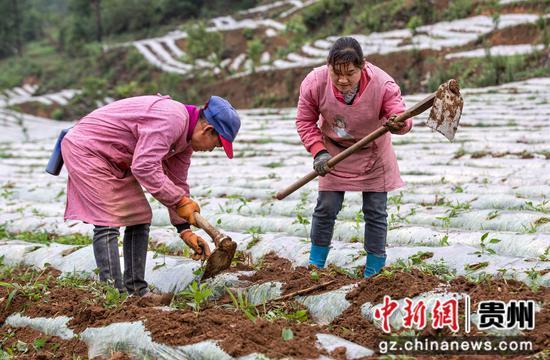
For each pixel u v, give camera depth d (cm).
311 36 2462
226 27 2877
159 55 2947
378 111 385
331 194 413
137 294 409
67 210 398
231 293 371
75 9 3809
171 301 399
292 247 486
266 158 947
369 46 1961
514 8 1877
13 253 546
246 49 2631
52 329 368
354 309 350
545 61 1505
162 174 369
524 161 729
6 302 400
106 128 386
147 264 477
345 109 385
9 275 507
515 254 433
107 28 3641
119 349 331
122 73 2959
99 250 397
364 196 414
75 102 2650
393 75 1789
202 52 2452
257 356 291
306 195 664
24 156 1222
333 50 359
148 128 372
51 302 396
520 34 1698
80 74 3172
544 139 825
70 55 3609
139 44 3130
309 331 321
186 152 404
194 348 306
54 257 525
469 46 1752
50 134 1947
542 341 298
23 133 1966
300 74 1997
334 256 462
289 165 884
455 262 409
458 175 695
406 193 648
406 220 547
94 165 386
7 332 381
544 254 404
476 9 1958
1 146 1370
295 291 388
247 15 3116
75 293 403
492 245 447
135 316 347
